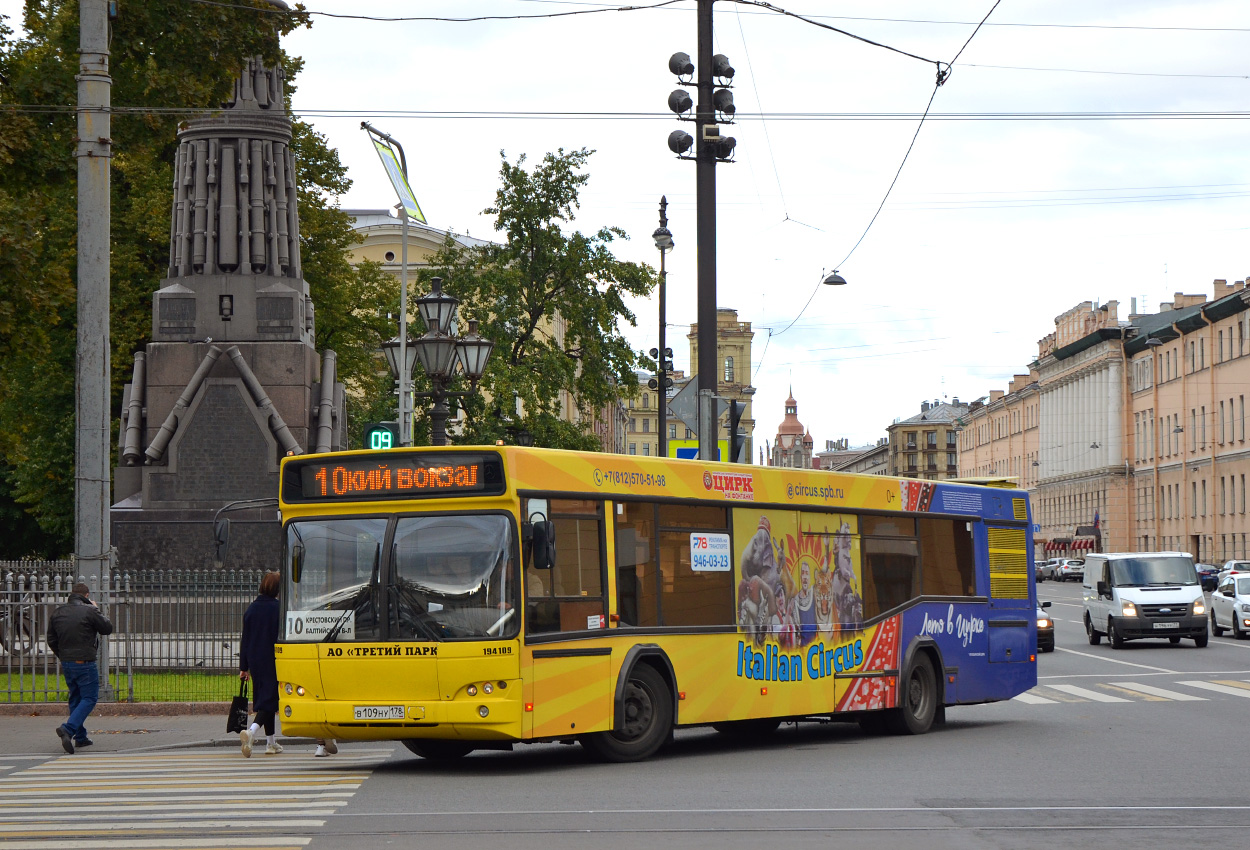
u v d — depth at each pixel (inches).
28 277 1055.6
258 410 1380.4
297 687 637.9
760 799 542.9
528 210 2154.3
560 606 639.1
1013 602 932.0
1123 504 5211.6
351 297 2276.1
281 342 1401.3
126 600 967.0
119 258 1972.2
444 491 630.5
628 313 2194.9
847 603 796.0
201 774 639.8
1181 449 4650.6
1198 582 1728.6
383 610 626.2
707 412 943.7
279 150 1445.6
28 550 2773.1
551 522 625.6
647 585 682.8
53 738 812.6
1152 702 1029.2
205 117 1149.7
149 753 753.0
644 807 521.7
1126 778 607.2
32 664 957.2
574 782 598.5
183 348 1397.6
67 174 1079.6
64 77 1061.1
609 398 2208.4
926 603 852.0
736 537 732.7
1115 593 1715.1
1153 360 4933.6
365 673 624.7
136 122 1115.9
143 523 1365.7
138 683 1041.5
